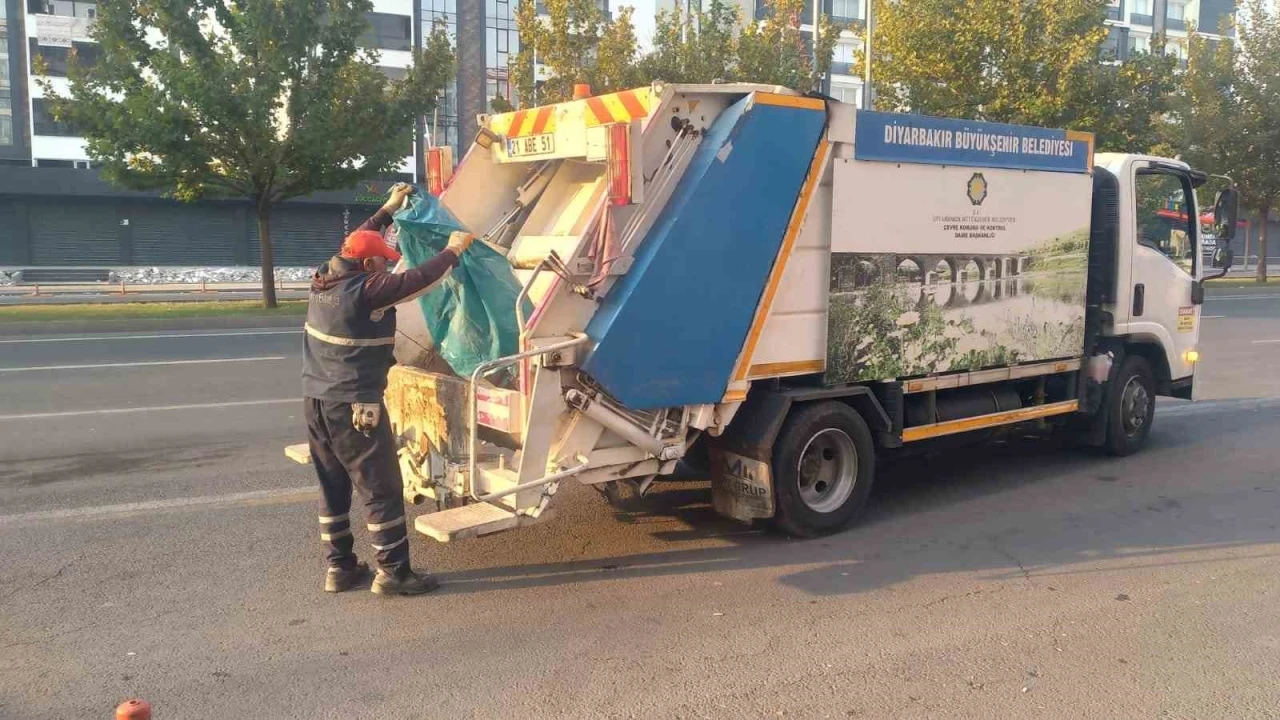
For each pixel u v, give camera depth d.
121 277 37.47
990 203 6.73
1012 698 3.99
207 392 11.15
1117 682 4.14
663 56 22.33
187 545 5.82
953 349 6.68
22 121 39.50
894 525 6.38
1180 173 8.37
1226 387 11.97
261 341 16.59
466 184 6.29
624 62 22.20
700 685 4.09
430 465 5.50
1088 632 4.66
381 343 4.86
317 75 20.92
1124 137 23.50
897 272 6.24
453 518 4.89
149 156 21.42
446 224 5.18
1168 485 7.38
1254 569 5.55
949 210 6.48
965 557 5.75
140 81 20.09
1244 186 32.09
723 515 6.13
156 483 7.18
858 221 5.97
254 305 23.89
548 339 4.91
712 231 5.23
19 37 39.03
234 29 20.19
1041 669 4.26
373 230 5.25
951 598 5.10
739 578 5.38
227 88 19.72
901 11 23.00
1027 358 7.19
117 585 5.18
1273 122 30.73
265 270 22.80
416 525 4.87
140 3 19.91
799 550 5.86
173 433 8.89
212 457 7.98
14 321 18.59
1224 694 4.03
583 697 3.98
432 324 5.40
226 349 15.33
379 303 4.77
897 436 6.46
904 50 22.77
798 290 5.78
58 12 39.19
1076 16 22.22
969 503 6.90
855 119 5.84
